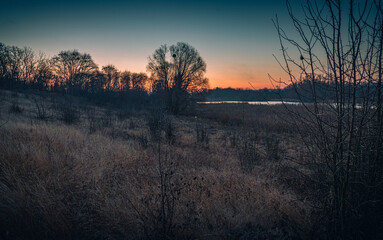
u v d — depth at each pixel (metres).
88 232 2.46
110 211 2.76
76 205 2.95
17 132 5.93
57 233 2.29
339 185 2.33
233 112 30.98
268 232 2.63
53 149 5.04
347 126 2.28
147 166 4.87
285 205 3.10
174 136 9.40
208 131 15.12
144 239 2.34
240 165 5.91
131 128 12.60
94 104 32.78
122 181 3.83
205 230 2.58
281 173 5.01
